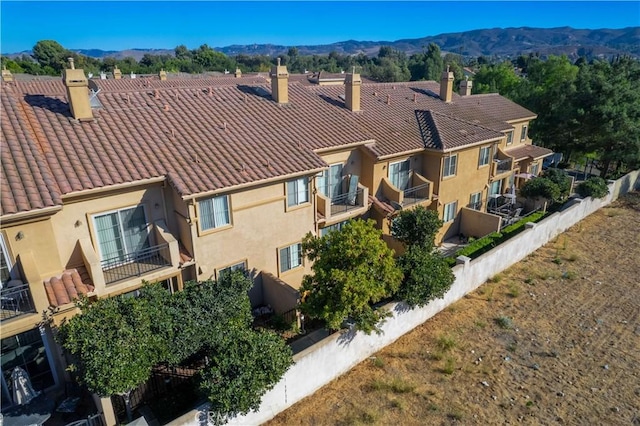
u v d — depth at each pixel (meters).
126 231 14.97
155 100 19.12
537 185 30.19
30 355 12.85
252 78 53.16
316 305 14.05
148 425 11.97
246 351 11.59
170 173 14.73
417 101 29.62
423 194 23.73
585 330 17.17
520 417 12.80
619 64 43.59
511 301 19.17
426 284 15.88
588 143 35.94
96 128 15.88
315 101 24.09
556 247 24.83
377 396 13.53
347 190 21.62
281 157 17.50
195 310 12.91
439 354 15.34
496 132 26.77
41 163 13.26
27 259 12.03
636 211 30.80
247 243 16.98
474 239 26.58
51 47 108.88
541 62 58.78
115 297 12.61
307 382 13.37
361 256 13.91
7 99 15.82
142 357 10.85
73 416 12.57
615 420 12.77
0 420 11.28
